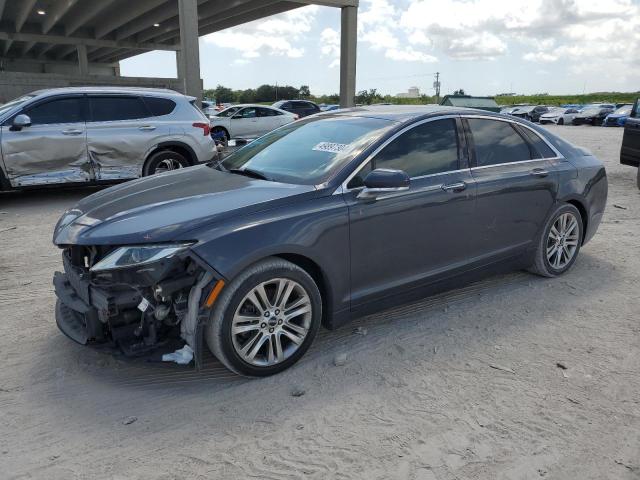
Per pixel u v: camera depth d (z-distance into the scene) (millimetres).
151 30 29000
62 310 3602
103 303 3041
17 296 4582
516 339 3854
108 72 46156
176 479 2461
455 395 3150
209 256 2973
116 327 3170
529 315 4254
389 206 3643
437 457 2617
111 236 3068
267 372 3293
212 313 3045
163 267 2934
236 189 3525
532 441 2746
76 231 3275
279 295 3240
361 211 3514
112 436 2764
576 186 4914
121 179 8688
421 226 3848
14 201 8734
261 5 19453
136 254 2975
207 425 2859
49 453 2627
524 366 3484
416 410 3000
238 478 2471
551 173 4715
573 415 2963
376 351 3670
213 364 3510
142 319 3131
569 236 5051
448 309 4359
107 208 3486
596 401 3100
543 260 4848
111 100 8586
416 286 3945
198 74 15766
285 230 3195
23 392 3146
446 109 4281
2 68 40719
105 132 8406
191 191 3588
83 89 8469
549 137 4949
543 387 3242
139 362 3107
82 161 8289
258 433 2795
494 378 3336
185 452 2646
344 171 3574
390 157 3785
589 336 3908
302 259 3393
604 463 2594
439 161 4039
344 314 3604
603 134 27000
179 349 3193
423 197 3820
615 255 5773
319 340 3822
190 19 15414
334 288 3482
